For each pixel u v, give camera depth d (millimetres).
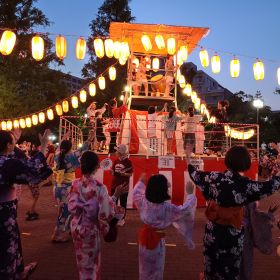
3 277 3559
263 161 16500
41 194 14000
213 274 3621
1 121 17562
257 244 4176
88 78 33188
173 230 8062
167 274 5199
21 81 28250
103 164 10438
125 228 8180
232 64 10320
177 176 10656
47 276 4988
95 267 3990
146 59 13539
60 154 6758
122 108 11773
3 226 3594
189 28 11953
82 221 3988
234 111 40062
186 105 24938
